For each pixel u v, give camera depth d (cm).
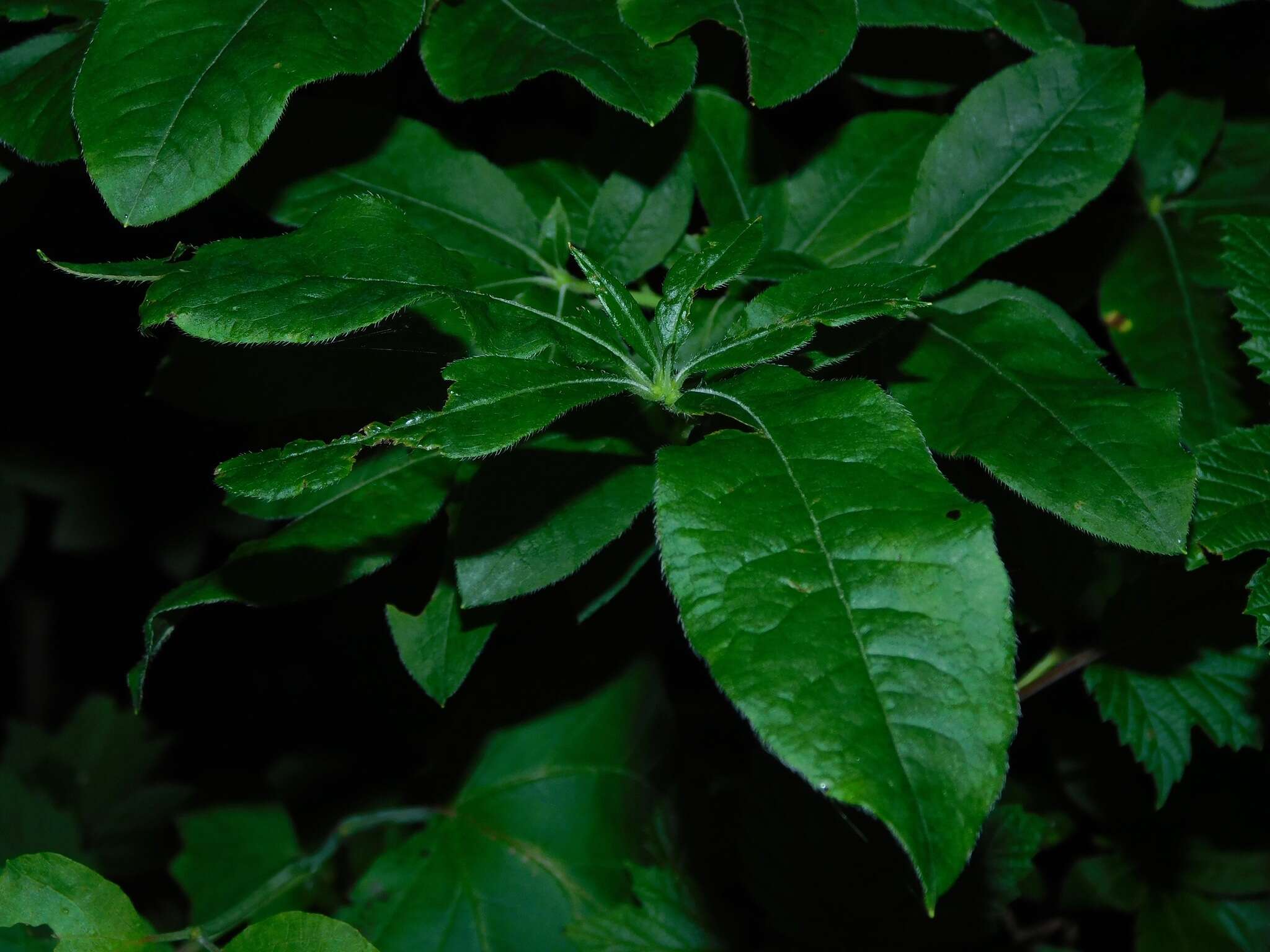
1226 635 68
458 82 61
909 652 50
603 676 82
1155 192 70
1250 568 67
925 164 64
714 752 83
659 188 64
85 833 115
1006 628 50
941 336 61
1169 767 68
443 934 79
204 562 92
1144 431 57
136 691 61
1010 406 58
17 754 120
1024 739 82
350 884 93
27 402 77
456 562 58
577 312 57
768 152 65
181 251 56
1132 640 69
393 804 97
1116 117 63
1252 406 67
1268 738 73
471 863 80
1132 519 55
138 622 134
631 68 59
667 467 52
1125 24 70
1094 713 77
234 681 116
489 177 64
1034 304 64
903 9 64
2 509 110
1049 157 63
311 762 99
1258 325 63
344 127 64
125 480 86
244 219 68
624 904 77
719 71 65
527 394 54
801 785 71
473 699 83
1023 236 63
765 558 51
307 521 62
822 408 53
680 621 50
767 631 50
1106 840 82
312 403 62
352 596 75
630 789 82
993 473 57
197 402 62
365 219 56
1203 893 80
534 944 79
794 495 52
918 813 48
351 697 101
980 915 71
